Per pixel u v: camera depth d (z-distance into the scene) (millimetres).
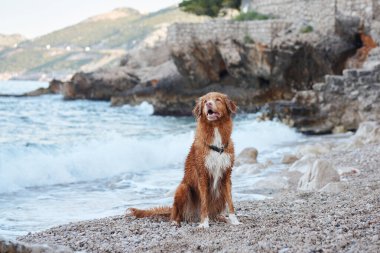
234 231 3682
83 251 3387
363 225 3461
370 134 9062
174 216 3975
